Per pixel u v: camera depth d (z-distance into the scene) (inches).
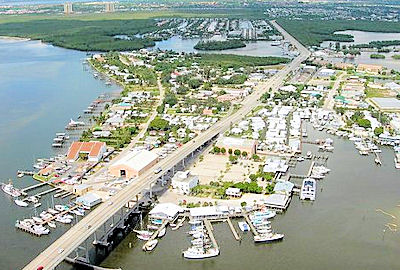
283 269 6550.2
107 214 7268.7
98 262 6761.8
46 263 5949.8
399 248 7062.0
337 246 7106.3
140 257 6889.8
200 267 6614.2
